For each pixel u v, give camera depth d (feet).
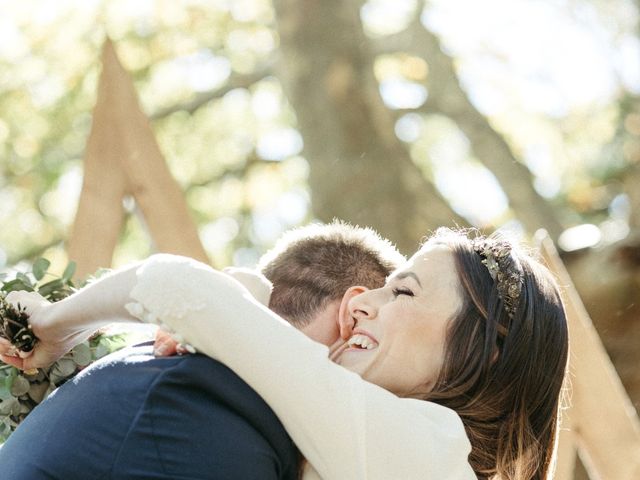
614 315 16.56
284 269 8.51
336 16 22.65
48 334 7.51
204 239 39.09
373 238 8.81
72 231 11.21
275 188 39.86
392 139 22.33
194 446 6.68
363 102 22.39
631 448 11.39
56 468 6.77
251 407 6.85
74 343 7.64
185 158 39.34
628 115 34.40
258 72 35.94
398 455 7.01
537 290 8.05
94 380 7.08
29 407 8.07
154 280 6.84
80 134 37.09
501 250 8.05
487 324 7.77
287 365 6.86
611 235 17.28
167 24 37.27
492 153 34.86
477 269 7.89
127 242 34.81
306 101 22.45
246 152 39.81
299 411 6.86
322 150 22.09
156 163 11.46
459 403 7.80
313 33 22.65
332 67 22.43
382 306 7.89
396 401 7.18
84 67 36.37
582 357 11.50
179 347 7.02
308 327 8.25
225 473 6.68
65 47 36.27
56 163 37.17
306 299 8.32
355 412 6.95
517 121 39.63
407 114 36.06
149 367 6.91
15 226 37.55
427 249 8.03
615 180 32.12
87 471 6.71
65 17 36.14
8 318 7.53
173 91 38.68
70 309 7.33
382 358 7.74
